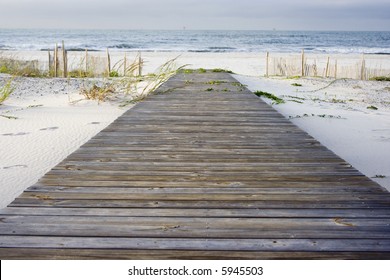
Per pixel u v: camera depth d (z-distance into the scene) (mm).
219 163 3818
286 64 18281
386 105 11195
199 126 5535
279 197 2967
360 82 16141
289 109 8961
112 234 2373
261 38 88875
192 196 2977
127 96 10047
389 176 4582
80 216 2605
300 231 2430
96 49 46719
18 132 6355
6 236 2328
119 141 4641
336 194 3027
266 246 2256
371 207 2791
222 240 2314
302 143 4625
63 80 13219
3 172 4547
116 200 2881
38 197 2912
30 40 71375
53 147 5559
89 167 3648
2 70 13906
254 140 4762
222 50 50312
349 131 6891
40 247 2221
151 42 68312
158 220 2562
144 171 3553
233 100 8023
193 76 13570
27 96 10141
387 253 2193
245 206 2801
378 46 66438
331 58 33281
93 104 9086
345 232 2418
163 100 7961
